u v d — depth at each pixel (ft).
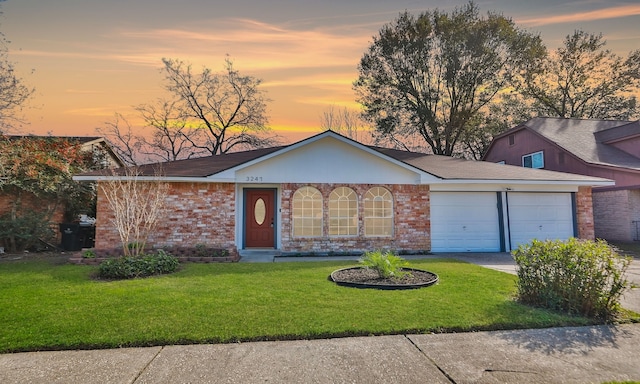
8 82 45.57
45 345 13.24
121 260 26.20
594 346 13.82
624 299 19.79
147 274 25.64
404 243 41.04
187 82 86.69
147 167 42.80
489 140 93.09
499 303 18.60
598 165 52.19
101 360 12.35
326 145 40.75
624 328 15.71
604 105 96.89
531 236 43.01
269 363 12.17
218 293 20.21
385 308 17.56
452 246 41.98
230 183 38.55
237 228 40.81
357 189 40.83
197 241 37.68
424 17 85.25
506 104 96.63
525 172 45.34
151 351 13.08
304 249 39.58
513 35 81.46
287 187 39.93
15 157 39.55
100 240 36.19
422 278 24.13
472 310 17.39
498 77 85.56
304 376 11.33
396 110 90.27
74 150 46.32
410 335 14.66
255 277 24.93
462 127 88.12
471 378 11.27
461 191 42.47
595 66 93.66
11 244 39.58
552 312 17.31
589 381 11.10
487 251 42.22
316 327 15.01
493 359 12.60
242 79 90.12
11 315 16.25
